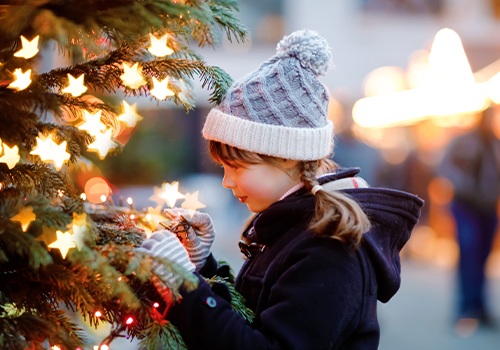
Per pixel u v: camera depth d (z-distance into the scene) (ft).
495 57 33.17
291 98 4.33
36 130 3.96
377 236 4.35
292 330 4.05
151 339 3.82
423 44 32.27
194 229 4.70
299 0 30.94
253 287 4.50
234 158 4.38
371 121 24.72
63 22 3.51
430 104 20.47
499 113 14.29
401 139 24.43
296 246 4.25
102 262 3.60
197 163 28.76
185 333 4.10
